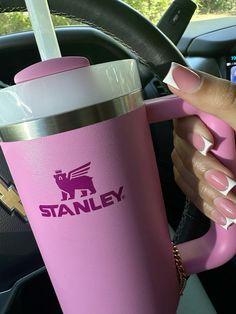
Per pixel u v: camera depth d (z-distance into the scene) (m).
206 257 0.43
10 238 0.57
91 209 0.34
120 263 0.36
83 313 0.39
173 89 0.36
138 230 0.36
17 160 0.34
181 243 0.46
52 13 0.41
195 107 0.37
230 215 0.39
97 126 0.32
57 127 0.32
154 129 0.82
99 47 0.83
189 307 0.64
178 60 0.43
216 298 0.77
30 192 0.35
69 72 0.31
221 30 1.29
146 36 0.42
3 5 0.41
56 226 0.35
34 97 0.31
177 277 0.42
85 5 0.40
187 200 0.50
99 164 0.33
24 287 0.55
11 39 0.79
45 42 0.34
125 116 0.34
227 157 0.38
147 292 0.38
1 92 0.32
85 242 0.35
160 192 0.39
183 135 0.39
